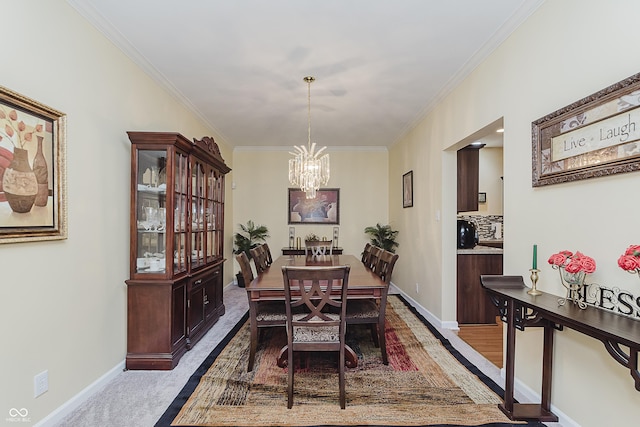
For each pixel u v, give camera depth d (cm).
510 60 242
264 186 637
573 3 184
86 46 225
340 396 213
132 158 270
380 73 316
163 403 217
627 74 154
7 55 167
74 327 213
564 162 187
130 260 270
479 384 243
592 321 145
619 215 158
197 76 322
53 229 195
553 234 200
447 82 335
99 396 226
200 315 340
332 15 228
